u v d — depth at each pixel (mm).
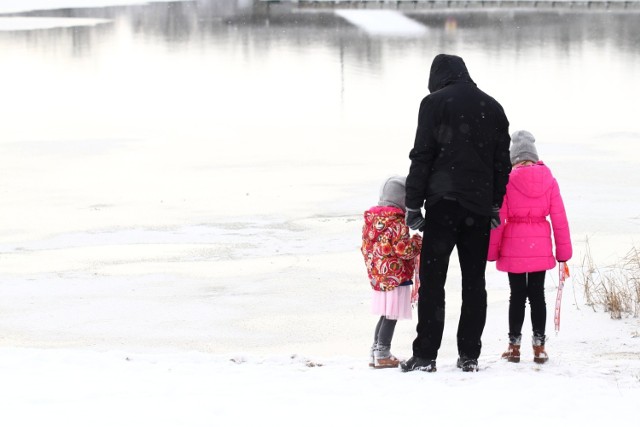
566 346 13125
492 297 16641
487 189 9516
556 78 59094
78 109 49188
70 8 137750
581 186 28172
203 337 15023
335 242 21906
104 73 65875
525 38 87438
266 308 16641
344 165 33031
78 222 24469
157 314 16375
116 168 32812
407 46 81750
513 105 47750
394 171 31781
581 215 24078
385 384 8508
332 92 54844
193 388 8312
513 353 10625
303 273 19125
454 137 9422
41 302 17250
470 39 87312
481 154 9477
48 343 14805
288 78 61938
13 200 27422
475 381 8781
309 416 7152
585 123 42031
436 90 9789
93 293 17828
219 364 9992
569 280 17109
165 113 47656
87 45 85875
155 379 8750
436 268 9664
